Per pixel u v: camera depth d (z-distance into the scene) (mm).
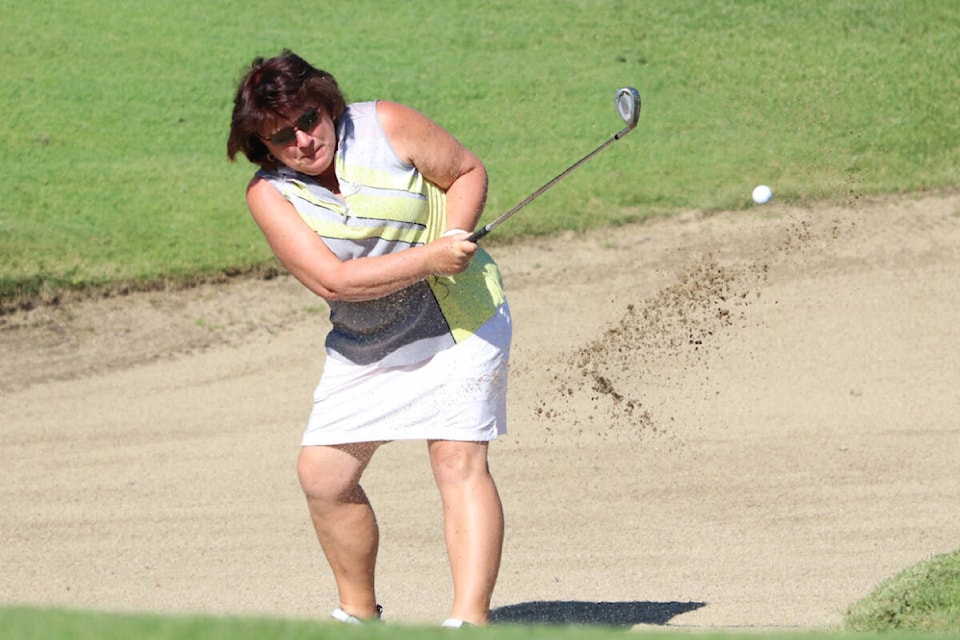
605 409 35250
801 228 48531
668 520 26891
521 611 20359
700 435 33125
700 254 47188
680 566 23578
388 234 15055
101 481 31625
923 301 42812
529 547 25344
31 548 26703
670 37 66188
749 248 47219
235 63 63469
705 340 39250
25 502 30047
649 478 29969
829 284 44188
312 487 16109
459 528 15289
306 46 65125
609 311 43156
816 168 53531
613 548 25078
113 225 49250
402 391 15461
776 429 33531
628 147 56406
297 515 28922
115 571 25016
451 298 15438
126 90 60625
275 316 44062
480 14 68938
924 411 34719
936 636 11383
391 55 64625
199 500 30125
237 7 69312
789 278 44656
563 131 58344
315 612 21844
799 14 67750
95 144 56031
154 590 23672
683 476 30031
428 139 15242
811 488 28734
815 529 25812
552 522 27078
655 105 60219
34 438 35062
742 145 55750
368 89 61125
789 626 18547
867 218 49125
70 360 40656
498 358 15641
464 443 15453
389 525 27562
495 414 15742
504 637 9867
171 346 41844
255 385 39094
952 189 51625
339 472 16016
